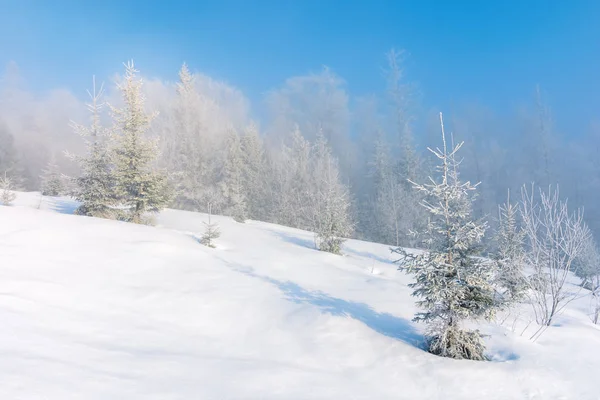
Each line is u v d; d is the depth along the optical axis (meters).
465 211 8.22
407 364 7.15
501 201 60.47
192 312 8.98
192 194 43.25
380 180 53.38
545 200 12.66
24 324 6.52
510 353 8.22
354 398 5.71
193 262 13.23
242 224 28.66
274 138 63.00
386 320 9.84
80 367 5.31
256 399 5.24
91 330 7.00
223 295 10.30
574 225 12.20
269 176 49.44
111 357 5.92
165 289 10.17
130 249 13.12
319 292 11.88
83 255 11.81
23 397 4.18
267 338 7.99
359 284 13.81
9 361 5.01
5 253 10.62
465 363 7.26
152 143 20.19
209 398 5.07
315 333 8.26
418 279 8.20
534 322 11.34
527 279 11.80
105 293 9.22
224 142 50.00
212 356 6.75
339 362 7.07
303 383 6.00
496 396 6.23
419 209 42.19
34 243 12.01
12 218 14.03
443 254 7.86
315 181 45.03
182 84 54.59
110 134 19.62
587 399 6.36
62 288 8.89
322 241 22.33
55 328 6.71
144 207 19.77
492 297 7.91
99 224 15.56
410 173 51.88
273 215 44.81
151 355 6.32
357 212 47.94
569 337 9.70
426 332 8.22
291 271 14.48
